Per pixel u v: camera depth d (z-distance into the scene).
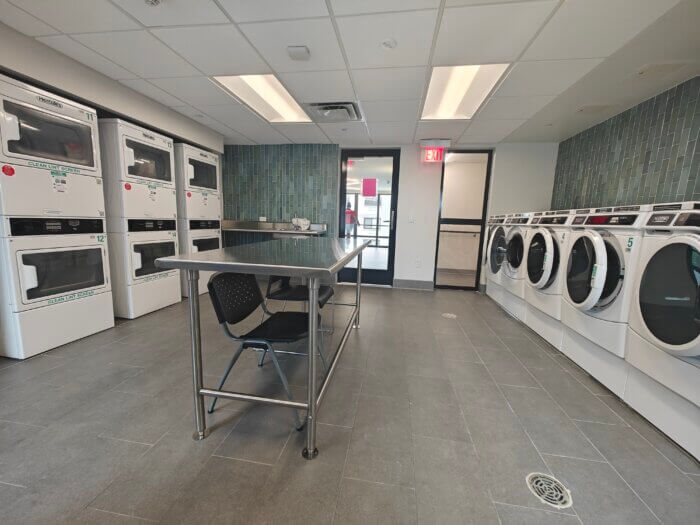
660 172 2.55
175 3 1.68
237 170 5.04
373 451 1.40
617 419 1.67
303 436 1.49
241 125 3.90
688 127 2.32
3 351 2.17
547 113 3.12
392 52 2.13
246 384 1.96
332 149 4.75
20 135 2.05
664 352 1.48
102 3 1.70
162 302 3.41
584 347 2.19
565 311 2.37
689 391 1.36
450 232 5.36
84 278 2.57
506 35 1.90
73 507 1.10
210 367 2.16
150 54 2.25
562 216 2.51
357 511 1.11
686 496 1.20
